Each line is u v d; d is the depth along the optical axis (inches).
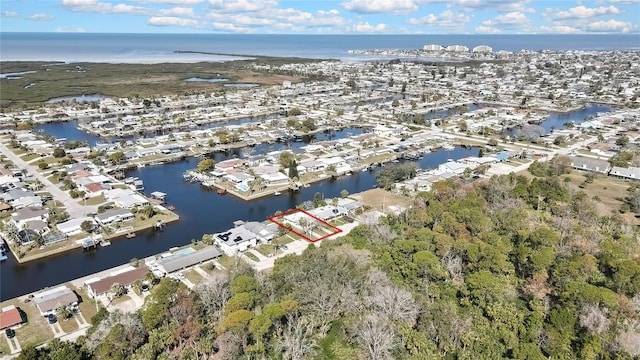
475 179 6461.6
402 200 5728.3
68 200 5664.4
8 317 3186.5
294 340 2716.5
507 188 5280.5
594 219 4564.5
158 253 4466.0
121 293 3572.8
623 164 6781.5
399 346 2733.8
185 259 4069.9
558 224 4244.6
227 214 5482.3
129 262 4234.7
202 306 3063.5
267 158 7490.2
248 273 3437.5
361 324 2839.6
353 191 6318.9
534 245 3745.1
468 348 2689.5
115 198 5664.4
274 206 5757.9
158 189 6333.7
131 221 5073.8
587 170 6973.4
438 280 3403.1
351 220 5093.5
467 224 4114.2
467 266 3575.3
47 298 3430.1
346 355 2736.2
